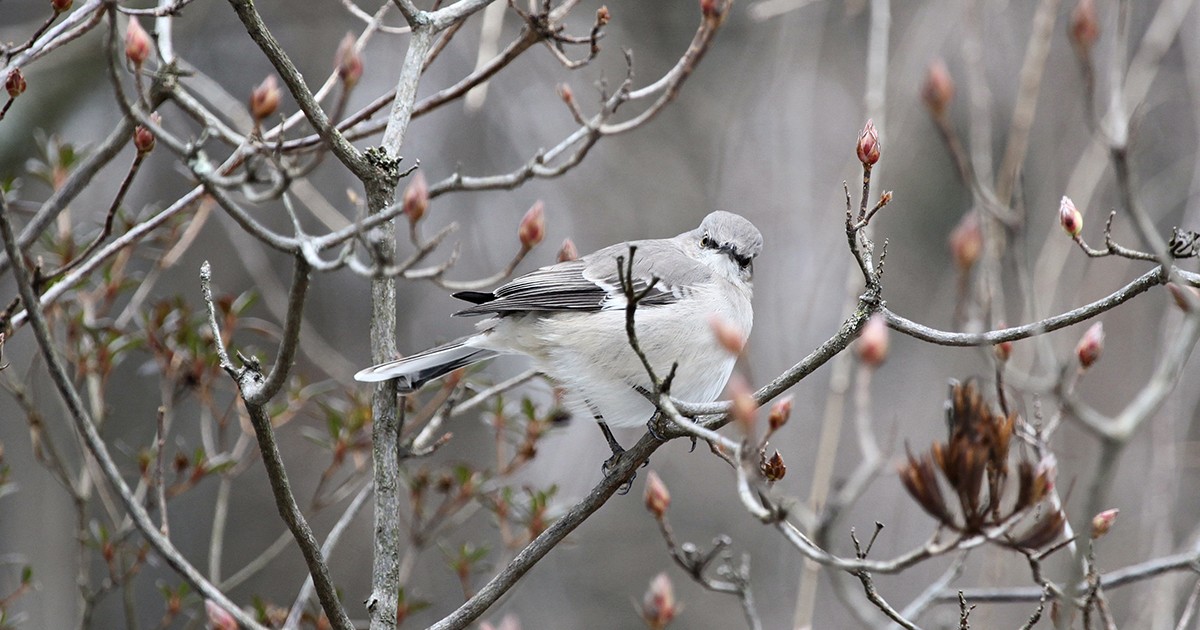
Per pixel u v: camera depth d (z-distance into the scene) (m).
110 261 9.13
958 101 15.73
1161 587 9.88
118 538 8.77
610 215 16.75
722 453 6.29
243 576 9.02
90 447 6.67
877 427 15.49
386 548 6.72
